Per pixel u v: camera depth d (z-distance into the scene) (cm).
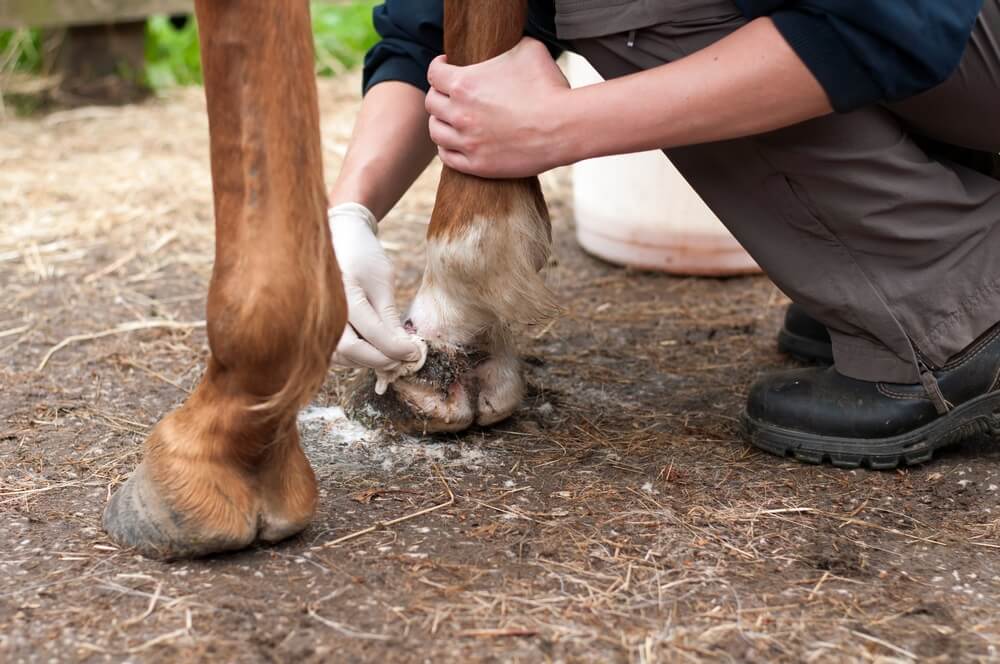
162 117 385
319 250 108
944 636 114
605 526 136
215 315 109
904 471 154
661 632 113
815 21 128
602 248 253
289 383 110
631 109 135
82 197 297
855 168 142
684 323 217
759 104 132
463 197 148
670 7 141
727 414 173
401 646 110
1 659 107
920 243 146
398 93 166
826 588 123
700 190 154
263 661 107
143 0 386
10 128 365
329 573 123
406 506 140
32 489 144
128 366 190
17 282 234
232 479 121
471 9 143
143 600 117
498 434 164
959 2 127
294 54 105
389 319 151
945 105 146
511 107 138
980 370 153
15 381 182
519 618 115
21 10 370
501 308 150
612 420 170
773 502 143
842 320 153
